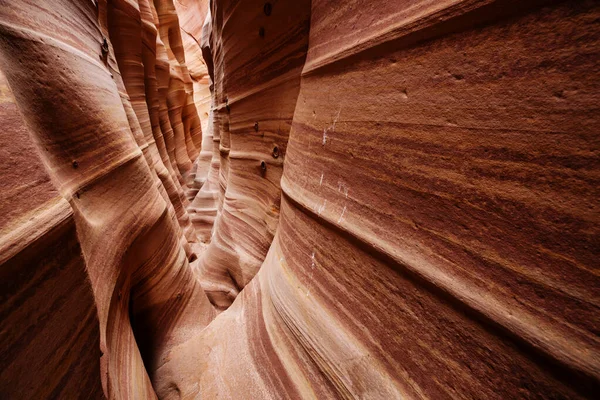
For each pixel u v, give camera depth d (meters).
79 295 1.09
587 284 0.58
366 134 1.11
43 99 1.39
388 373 1.01
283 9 2.29
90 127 1.81
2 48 1.17
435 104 0.84
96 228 1.65
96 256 1.57
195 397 1.77
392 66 0.99
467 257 0.78
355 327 1.16
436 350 0.86
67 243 1.00
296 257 1.66
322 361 1.25
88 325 1.15
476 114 0.74
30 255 0.81
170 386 2.01
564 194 0.60
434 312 0.86
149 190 2.72
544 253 0.64
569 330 0.60
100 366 1.26
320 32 1.56
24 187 0.85
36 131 1.29
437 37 0.82
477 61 0.73
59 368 0.96
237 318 2.15
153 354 2.62
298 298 1.52
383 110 1.03
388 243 0.99
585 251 0.58
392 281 1.00
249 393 1.52
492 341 0.73
